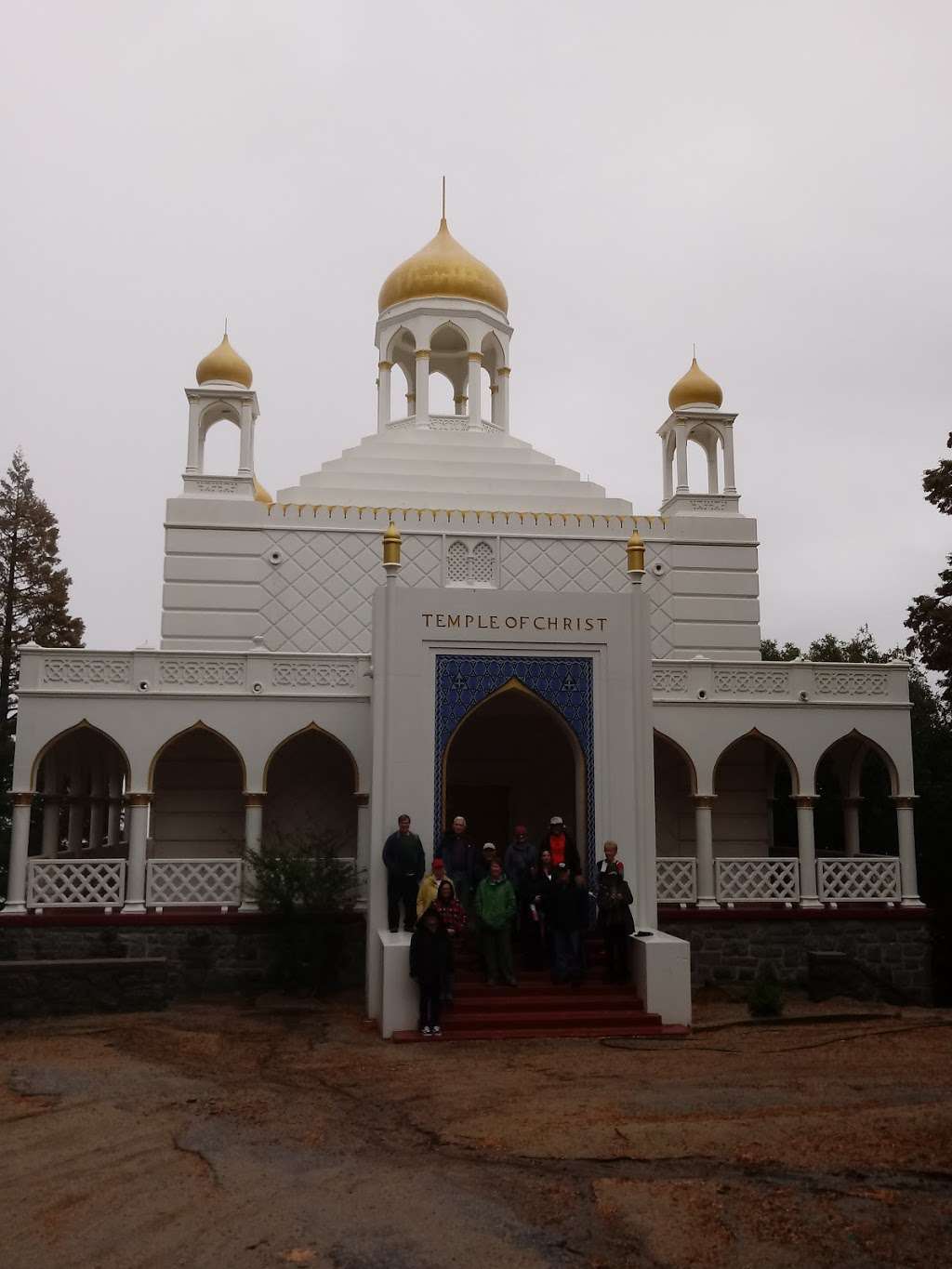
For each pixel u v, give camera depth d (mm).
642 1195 8188
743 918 20062
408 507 24156
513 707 22297
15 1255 7352
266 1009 16938
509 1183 8539
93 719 19297
